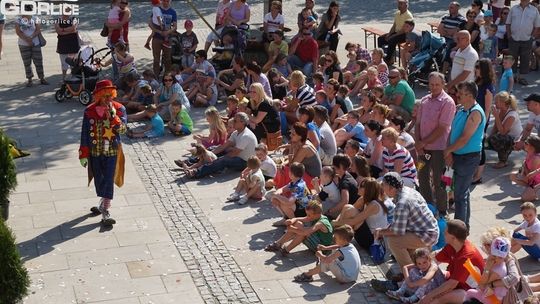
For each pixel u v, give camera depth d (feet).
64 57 64.90
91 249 37.81
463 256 31.04
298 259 36.58
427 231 33.68
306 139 42.34
